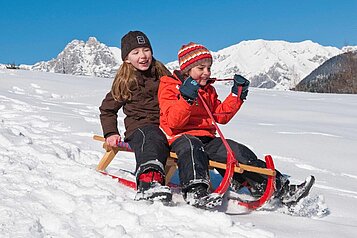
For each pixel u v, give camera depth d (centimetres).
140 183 295
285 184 300
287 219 286
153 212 269
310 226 276
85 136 545
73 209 277
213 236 241
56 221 256
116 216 261
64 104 868
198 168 289
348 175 478
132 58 353
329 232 267
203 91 340
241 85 343
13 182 320
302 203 297
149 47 358
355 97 1505
